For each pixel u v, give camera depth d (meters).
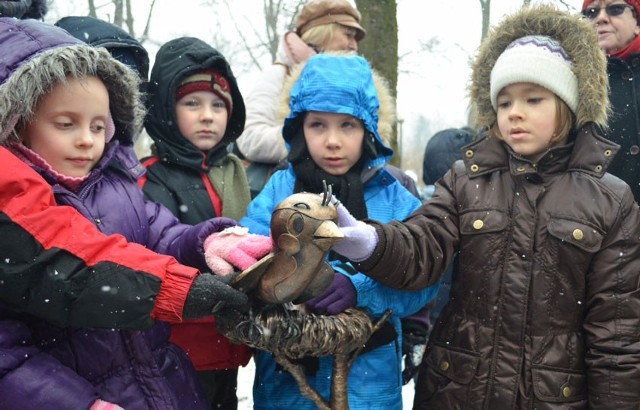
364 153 2.35
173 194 2.47
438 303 3.85
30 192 1.51
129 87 1.82
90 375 1.65
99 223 1.72
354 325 1.91
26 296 1.50
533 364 2.01
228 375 2.57
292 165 2.37
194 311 1.54
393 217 2.35
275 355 1.91
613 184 2.07
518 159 2.13
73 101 1.62
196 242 1.82
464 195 2.18
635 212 2.05
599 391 1.99
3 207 1.49
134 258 1.54
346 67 2.27
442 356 2.15
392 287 2.02
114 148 1.83
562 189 2.09
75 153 1.65
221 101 2.64
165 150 2.51
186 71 2.51
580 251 2.02
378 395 2.13
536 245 2.06
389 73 5.33
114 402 1.65
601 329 2.01
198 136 2.58
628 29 3.01
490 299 2.08
